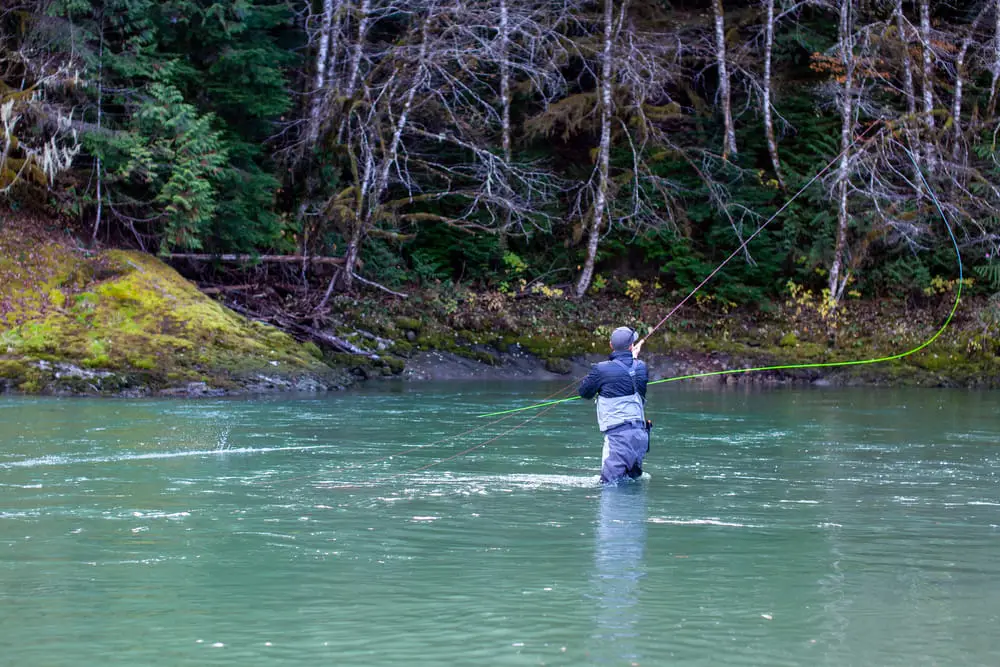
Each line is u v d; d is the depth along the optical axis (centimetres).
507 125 2522
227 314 1773
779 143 2706
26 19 1833
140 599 404
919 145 2431
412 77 2297
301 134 2262
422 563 471
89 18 1892
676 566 467
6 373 1445
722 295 2398
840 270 2491
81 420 1120
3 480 720
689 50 2747
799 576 450
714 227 2456
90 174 1892
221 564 466
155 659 329
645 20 2736
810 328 2333
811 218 2511
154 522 569
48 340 1524
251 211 2109
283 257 2156
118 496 656
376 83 2408
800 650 341
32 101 1745
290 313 2034
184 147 1869
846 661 330
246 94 2027
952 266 2492
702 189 2472
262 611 388
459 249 2445
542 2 2534
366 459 855
